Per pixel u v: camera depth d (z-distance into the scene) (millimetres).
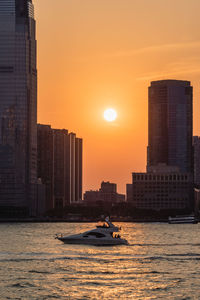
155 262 165250
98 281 137000
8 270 150125
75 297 122250
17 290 127875
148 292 126750
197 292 127000
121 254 181750
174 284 134375
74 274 145250
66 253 182625
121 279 139625
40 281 136750
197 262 165750
